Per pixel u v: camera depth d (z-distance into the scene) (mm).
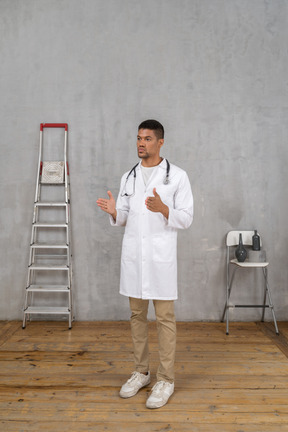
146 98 3646
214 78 3639
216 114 3645
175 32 3637
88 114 3674
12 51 3688
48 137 3699
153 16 3637
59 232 3709
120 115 3658
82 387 2328
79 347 2980
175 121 3643
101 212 3682
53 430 1885
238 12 3635
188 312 3686
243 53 3643
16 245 3711
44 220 3715
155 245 2178
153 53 3637
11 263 3715
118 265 3676
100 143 3672
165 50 3637
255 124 3654
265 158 3656
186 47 3635
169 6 3637
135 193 2252
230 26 3633
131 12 3637
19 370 2564
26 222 3711
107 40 3650
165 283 2166
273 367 2619
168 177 2229
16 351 2898
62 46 3668
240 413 2033
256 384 2365
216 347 2998
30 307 3580
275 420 1972
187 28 3637
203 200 3660
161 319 2191
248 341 3131
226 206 3660
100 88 3660
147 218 2197
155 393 2115
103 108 3662
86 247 3688
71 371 2551
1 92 3699
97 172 3680
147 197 2160
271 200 3666
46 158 3709
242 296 3688
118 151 3662
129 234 2256
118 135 3660
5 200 3713
